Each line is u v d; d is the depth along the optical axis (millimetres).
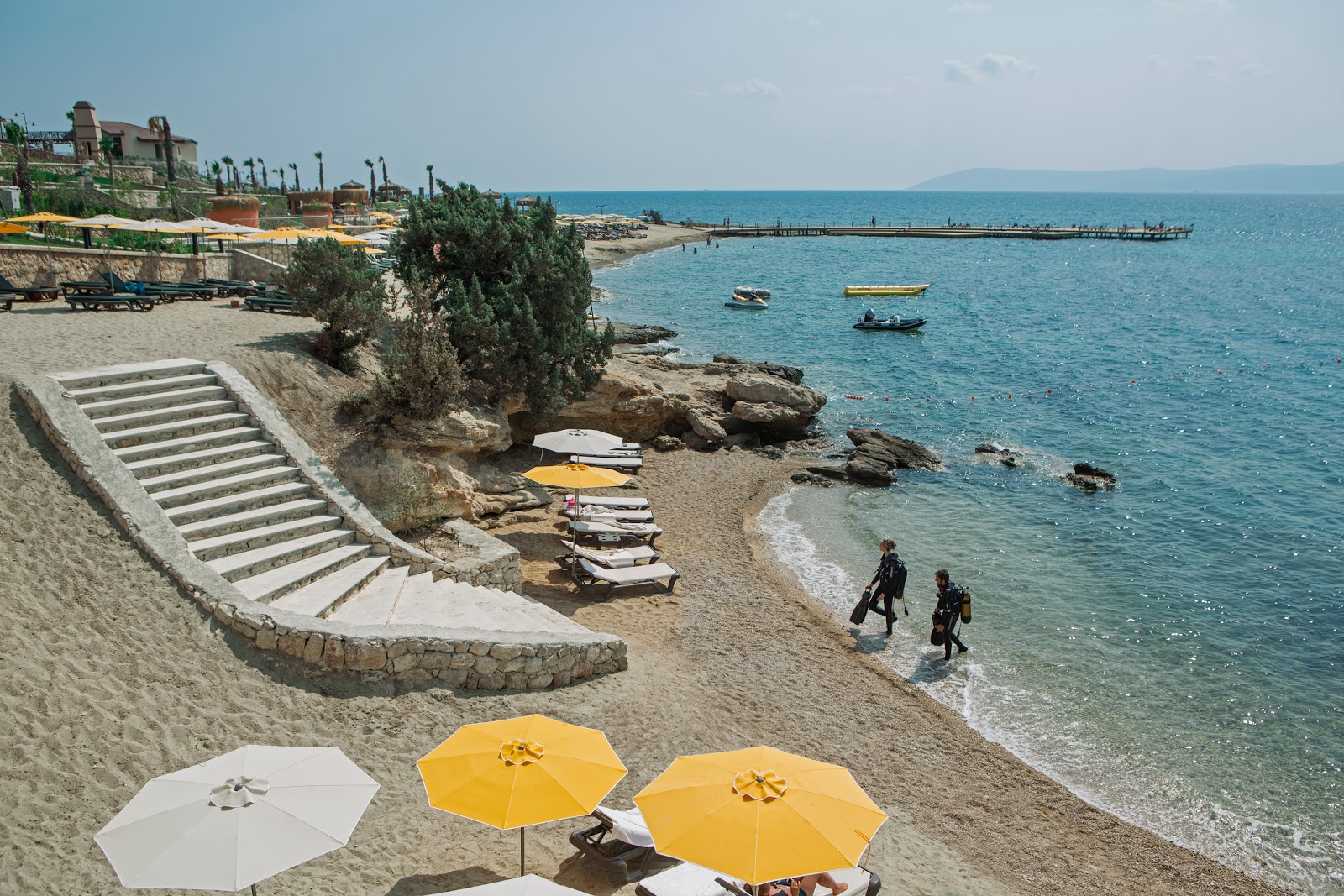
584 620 15000
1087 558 19703
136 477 12602
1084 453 28484
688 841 6117
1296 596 17781
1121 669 14672
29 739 8367
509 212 22562
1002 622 16328
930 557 19547
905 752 11898
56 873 7148
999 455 27922
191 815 5641
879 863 9320
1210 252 122875
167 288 24391
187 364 15555
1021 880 9516
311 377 17219
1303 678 14531
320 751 6555
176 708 9211
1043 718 13102
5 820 7543
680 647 14266
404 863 8047
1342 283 82125
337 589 12234
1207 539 20938
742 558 18766
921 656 14898
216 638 10258
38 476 11898
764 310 60281
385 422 16766
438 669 10805
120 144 69250
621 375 27250
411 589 13164
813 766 7031
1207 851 10344
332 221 47594
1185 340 50281
